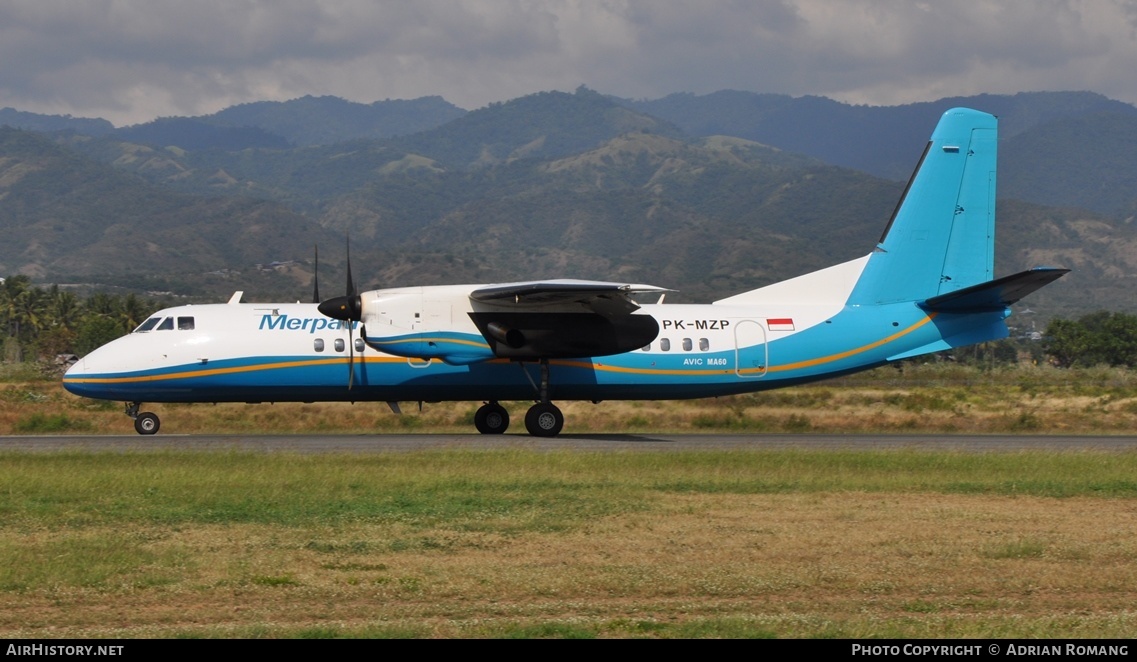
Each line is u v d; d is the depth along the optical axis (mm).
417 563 22203
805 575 21219
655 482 32844
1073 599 19844
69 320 185375
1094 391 79312
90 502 28719
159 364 46094
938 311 50625
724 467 35812
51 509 27797
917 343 50469
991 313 50781
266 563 22141
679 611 18812
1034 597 19938
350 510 27984
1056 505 29766
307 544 24000
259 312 47594
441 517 27156
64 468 33969
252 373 46500
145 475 32531
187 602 19297
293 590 20078
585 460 36500
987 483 33469
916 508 29000
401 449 40125
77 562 21953
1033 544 24031
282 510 27922
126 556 22531
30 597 19531
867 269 50781
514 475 33656
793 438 49250
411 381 47375
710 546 23922
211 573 21297
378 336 45281
